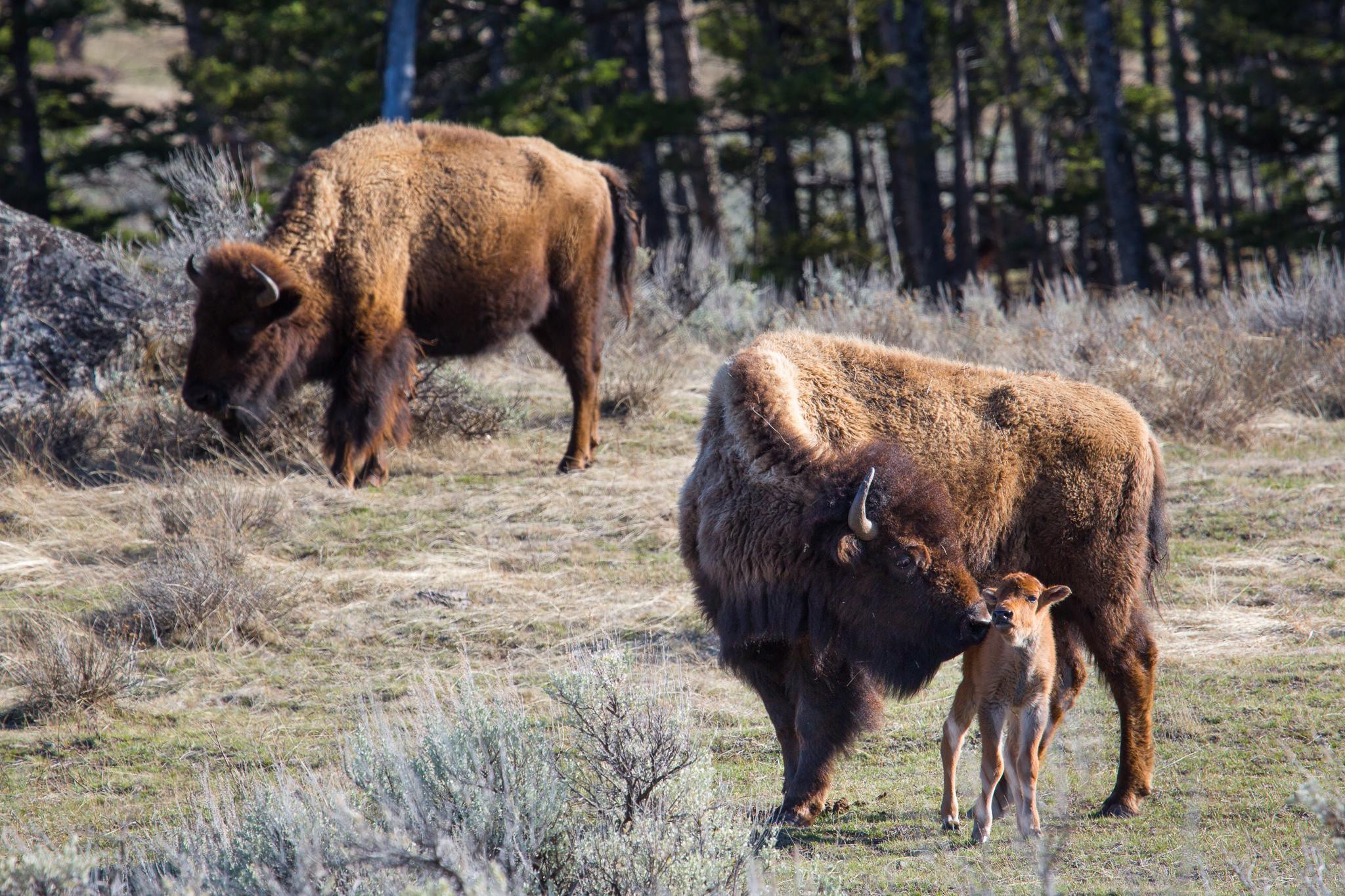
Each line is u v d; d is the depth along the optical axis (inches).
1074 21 4677.7
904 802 688.4
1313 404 1459.2
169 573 1000.2
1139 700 687.1
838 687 658.8
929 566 635.5
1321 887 518.9
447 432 1438.2
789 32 4170.8
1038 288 3649.1
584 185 1368.1
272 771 752.3
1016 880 576.1
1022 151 4411.9
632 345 1760.6
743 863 556.4
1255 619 920.3
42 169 3998.5
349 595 1033.5
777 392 692.7
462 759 567.5
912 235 3791.8
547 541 1149.1
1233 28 3607.3
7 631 945.5
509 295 1312.7
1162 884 561.0
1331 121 3503.9
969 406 727.7
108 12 4525.1
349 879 517.0
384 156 1264.8
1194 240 3580.2
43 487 1246.9
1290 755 653.9
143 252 1681.8
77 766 768.3
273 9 3821.4
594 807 592.4
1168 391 1379.2
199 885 515.8
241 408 1204.5
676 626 970.1
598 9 3636.8
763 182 4301.2
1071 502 711.1
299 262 1210.0
